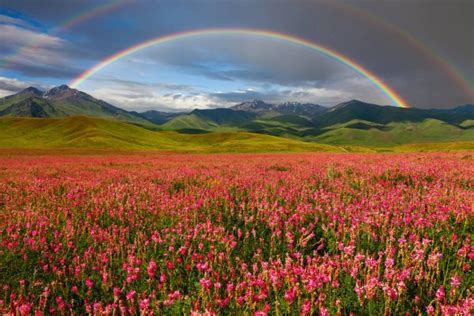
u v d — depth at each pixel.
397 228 7.85
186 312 5.17
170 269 6.54
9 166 30.20
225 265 6.67
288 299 4.79
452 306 4.57
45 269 6.66
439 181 13.52
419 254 5.77
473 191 11.84
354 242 7.20
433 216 8.19
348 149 108.00
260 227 9.12
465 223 7.86
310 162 28.00
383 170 17.30
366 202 10.20
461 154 35.97
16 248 7.76
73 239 8.43
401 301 5.05
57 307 5.63
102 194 13.03
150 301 5.64
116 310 5.50
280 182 15.56
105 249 7.52
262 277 5.50
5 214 10.47
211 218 10.00
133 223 9.55
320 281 5.27
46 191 14.14
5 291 6.02
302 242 7.38
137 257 7.09
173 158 46.50
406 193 11.71
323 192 11.89
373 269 5.77
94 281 6.56
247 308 4.92
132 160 41.31
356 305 5.20
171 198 12.20
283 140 154.62
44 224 9.28
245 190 13.84
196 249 7.59
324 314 4.41
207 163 31.50
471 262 6.31
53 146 125.06
